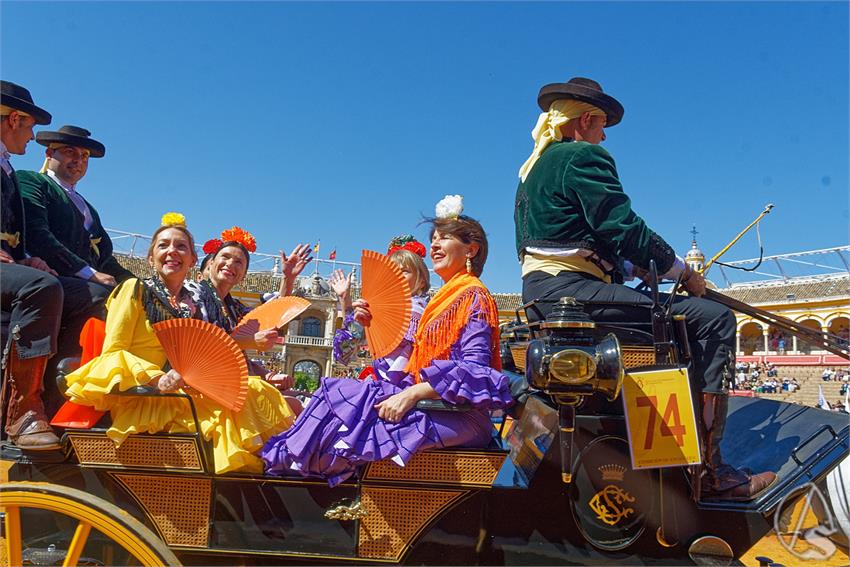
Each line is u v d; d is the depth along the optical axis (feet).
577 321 7.21
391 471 7.68
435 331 8.27
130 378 8.10
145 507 7.84
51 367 10.25
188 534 7.73
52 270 11.18
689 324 8.41
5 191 10.73
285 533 7.68
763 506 7.66
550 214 9.20
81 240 13.35
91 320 9.07
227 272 12.49
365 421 7.73
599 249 9.07
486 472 7.58
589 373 7.00
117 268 14.97
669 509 7.65
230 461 7.77
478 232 9.16
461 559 7.54
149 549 6.73
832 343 9.16
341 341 12.41
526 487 7.66
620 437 7.85
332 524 7.68
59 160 14.26
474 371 7.72
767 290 111.24
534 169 9.74
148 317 9.07
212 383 8.11
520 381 10.00
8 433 8.43
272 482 7.77
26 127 11.70
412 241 12.31
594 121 10.13
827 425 8.47
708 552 7.56
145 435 7.93
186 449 7.85
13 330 8.68
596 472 7.75
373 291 9.09
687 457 7.54
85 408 8.26
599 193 8.71
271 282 103.81
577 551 7.57
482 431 8.04
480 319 8.21
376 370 8.83
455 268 9.08
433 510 7.59
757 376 95.76
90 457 8.00
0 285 8.88
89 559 7.72
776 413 10.60
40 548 7.81
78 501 6.86
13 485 7.04
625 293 8.64
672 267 8.66
